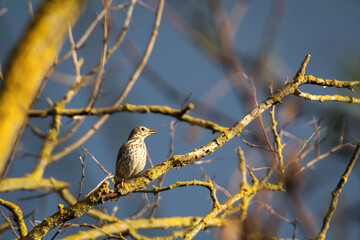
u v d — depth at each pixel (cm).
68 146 1262
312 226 753
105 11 1024
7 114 676
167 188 853
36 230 817
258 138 909
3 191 1189
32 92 711
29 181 1220
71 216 821
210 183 891
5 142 669
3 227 1081
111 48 1122
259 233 761
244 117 852
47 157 1258
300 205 778
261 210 845
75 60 1169
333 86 886
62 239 1236
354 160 898
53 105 1253
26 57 705
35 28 727
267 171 1091
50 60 736
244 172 1194
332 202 870
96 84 1138
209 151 839
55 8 743
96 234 1275
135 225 1348
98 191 818
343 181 880
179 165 838
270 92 854
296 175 822
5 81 695
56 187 1238
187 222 1403
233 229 914
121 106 1248
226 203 911
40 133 1238
